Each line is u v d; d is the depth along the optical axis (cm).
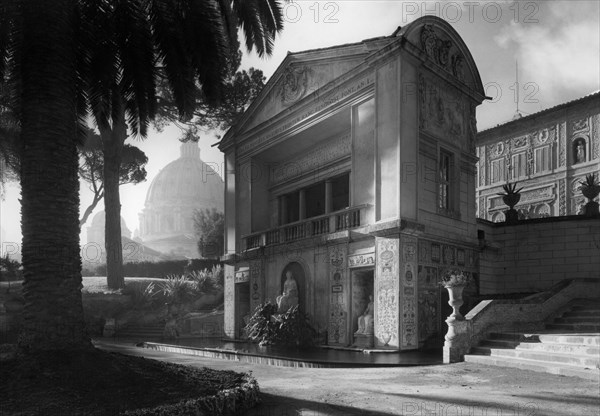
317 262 2120
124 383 741
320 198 2531
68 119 859
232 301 2745
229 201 2884
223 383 821
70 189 847
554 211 3781
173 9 1141
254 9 1301
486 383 1026
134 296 3225
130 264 4581
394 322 1709
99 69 1120
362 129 1972
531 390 941
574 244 2177
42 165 823
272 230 2458
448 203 2036
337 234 1970
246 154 2772
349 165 2266
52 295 801
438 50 2006
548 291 1641
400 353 1630
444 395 895
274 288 2411
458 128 2092
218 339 2528
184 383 786
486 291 2206
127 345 2138
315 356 1548
